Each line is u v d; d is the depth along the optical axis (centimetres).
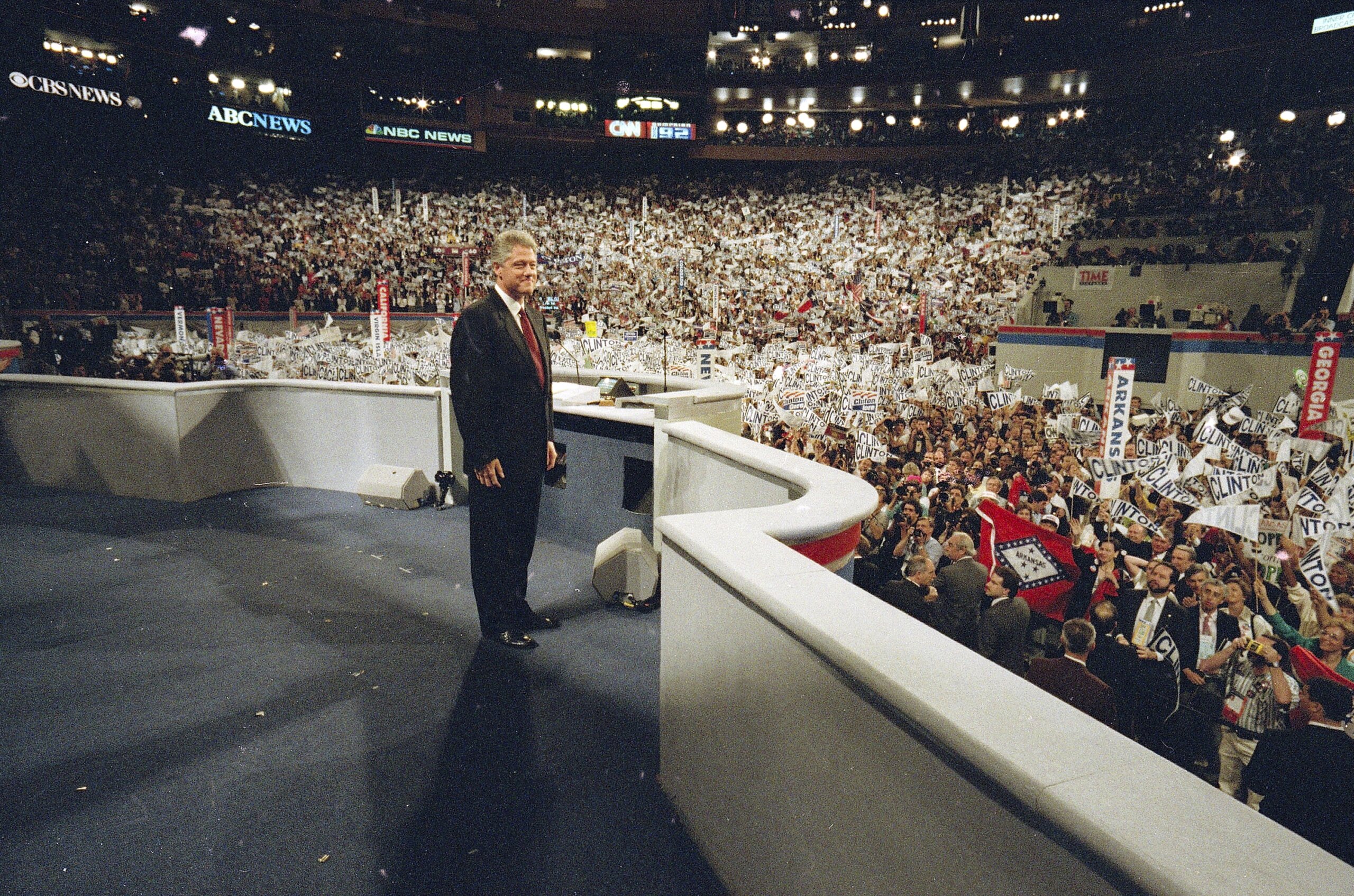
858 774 106
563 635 279
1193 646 396
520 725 218
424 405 443
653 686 242
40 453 465
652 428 342
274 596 310
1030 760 77
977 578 488
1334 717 312
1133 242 1631
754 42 3027
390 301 2195
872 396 793
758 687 134
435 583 327
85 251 1859
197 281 1973
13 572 328
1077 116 2855
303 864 161
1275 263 1377
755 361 1330
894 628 109
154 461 445
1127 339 1447
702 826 164
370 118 2631
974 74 2633
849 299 2053
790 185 3000
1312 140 1927
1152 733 392
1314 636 412
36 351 1211
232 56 2311
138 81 2130
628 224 2744
